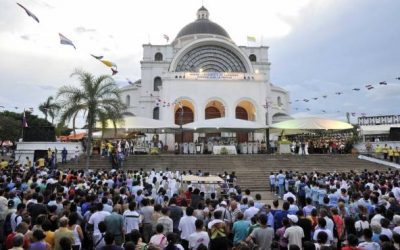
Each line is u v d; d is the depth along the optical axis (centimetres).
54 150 2742
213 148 3303
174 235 681
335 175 1912
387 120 4559
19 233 612
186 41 6088
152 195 1449
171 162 2766
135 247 591
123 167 2638
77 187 1292
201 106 4409
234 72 4741
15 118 5962
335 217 888
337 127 3117
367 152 3250
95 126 2602
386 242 586
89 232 835
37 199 930
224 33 6356
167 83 4409
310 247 576
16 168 1867
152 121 3216
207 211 945
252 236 752
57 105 2461
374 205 1034
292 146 3544
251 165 2769
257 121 4447
